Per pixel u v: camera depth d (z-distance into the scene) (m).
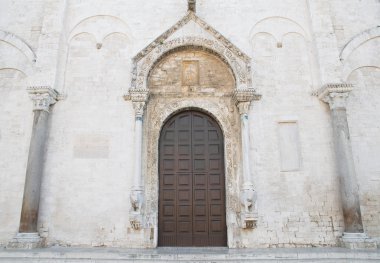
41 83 14.21
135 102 13.91
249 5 15.48
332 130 13.88
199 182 13.98
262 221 13.11
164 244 13.30
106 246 12.87
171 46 14.56
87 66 14.87
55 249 12.04
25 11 15.53
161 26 15.23
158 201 13.70
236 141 14.03
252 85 14.45
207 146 14.38
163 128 14.59
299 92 14.50
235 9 15.43
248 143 13.56
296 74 14.73
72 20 15.41
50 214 13.17
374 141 13.95
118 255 11.25
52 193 13.39
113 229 13.05
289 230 13.02
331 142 13.88
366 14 15.41
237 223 13.16
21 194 13.45
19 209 13.27
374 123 14.13
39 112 13.68
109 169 13.66
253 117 14.20
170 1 15.46
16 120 14.27
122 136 14.02
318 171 13.59
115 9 15.43
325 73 14.24
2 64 14.85
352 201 12.58
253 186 13.35
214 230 13.48
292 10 15.45
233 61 14.38
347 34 15.14
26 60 14.89
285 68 14.81
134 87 13.95
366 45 15.01
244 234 12.99
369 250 11.62
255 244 12.88
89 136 14.05
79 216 13.18
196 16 14.85
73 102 14.42
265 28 15.33
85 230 13.04
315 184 13.47
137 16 15.35
